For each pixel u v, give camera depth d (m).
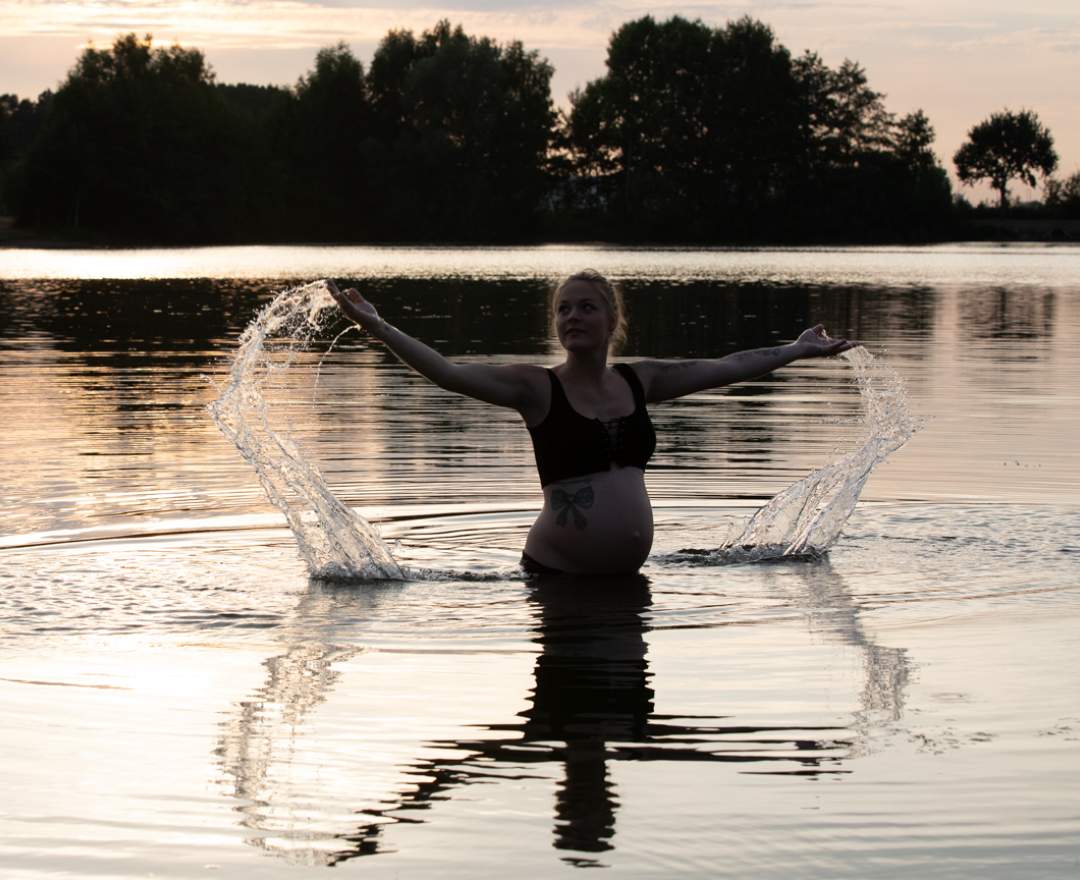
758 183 88.56
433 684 3.92
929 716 3.63
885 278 36.88
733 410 11.07
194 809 3.06
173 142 80.06
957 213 95.75
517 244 85.19
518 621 4.66
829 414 10.77
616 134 89.06
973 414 10.44
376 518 6.53
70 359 15.27
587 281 5.77
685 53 87.38
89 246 73.62
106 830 2.96
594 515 5.48
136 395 11.76
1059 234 95.56
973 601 4.92
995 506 6.73
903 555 5.71
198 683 3.94
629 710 3.69
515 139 86.12
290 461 5.79
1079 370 14.03
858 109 89.81
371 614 4.75
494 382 5.67
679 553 5.84
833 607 4.84
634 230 88.31
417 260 51.06
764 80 86.81
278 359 15.68
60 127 75.94
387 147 86.75
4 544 5.83
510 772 3.25
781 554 5.76
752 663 4.13
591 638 4.43
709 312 23.16
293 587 5.16
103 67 79.94
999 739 3.46
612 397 5.77
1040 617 4.68
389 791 3.15
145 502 6.80
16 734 3.52
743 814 3.01
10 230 77.25
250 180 84.00
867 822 2.97
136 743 3.46
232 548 5.79
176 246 75.31
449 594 5.11
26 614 4.73
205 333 18.78
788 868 2.76
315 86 88.56
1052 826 2.94
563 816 3.01
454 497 7.06
